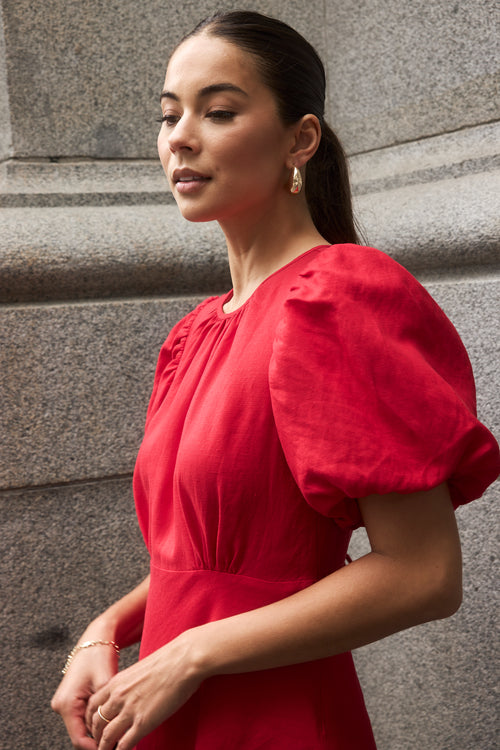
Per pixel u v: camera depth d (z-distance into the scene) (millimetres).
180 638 1078
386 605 1009
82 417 2002
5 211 2057
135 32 2250
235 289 1325
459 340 1136
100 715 1103
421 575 1008
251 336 1150
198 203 1179
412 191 2164
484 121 2041
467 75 2064
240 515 1100
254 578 1125
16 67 2100
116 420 2041
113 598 2082
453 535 1037
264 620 1040
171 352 1516
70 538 2025
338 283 1041
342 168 1354
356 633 1022
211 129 1153
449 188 2051
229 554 1130
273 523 1104
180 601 1185
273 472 1088
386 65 2311
